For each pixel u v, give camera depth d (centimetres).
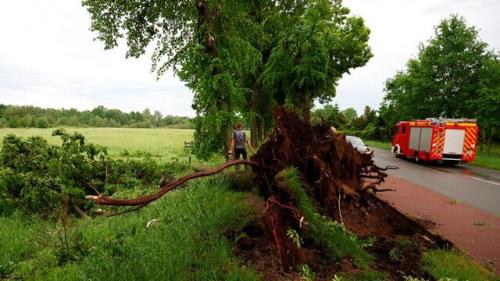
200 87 1030
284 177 388
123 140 5241
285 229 397
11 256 501
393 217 554
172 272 361
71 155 896
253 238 456
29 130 8631
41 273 423
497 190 1175
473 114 2839
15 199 792
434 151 1983
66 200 515
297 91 1333
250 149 696
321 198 451
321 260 414
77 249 477
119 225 595
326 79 1345
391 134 4794
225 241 443
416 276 405
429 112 3453
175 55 1344
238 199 608
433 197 976
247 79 1745
